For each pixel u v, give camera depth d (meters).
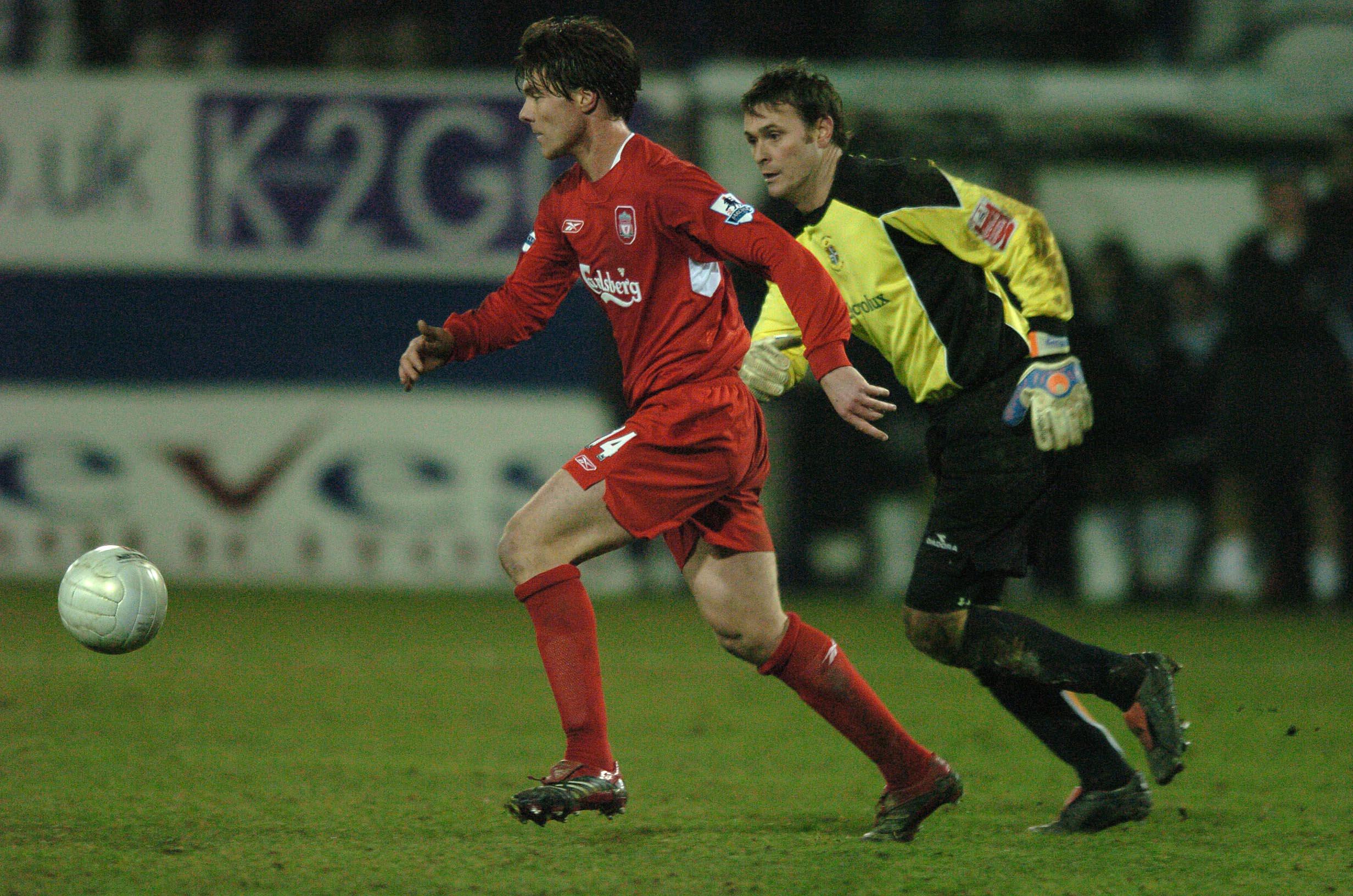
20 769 16.45
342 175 40.50
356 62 43.84
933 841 13.46
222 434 40.56
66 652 27.34
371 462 40.53
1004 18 44.78
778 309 14.34
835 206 14.30
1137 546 40.50
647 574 41.00
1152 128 41.66
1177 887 11.71
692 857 12.52
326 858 12.28
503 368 40.59
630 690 24.44
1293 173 40.53
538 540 12.82
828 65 43.72
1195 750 19.36
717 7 44.09
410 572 40.50
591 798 12.45
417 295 40.66
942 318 14.24
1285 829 14.20
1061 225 41.75
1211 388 40.03
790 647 13.20
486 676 25.52
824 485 40.91
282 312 40.59
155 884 11.29
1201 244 41.50
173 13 43.78
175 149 40.47
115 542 40.56
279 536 40.66
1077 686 13.77
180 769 16.70
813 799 15.62
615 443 12.93
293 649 28.70
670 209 12.67
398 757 17.94
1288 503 39.94
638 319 13.13
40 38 43.38
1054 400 14.20
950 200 14.07
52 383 40.44
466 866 12.07
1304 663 28.94
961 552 14.17
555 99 12.84
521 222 40.56
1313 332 39.47
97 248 40.50
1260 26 43.56
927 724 21.33
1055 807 15.45
